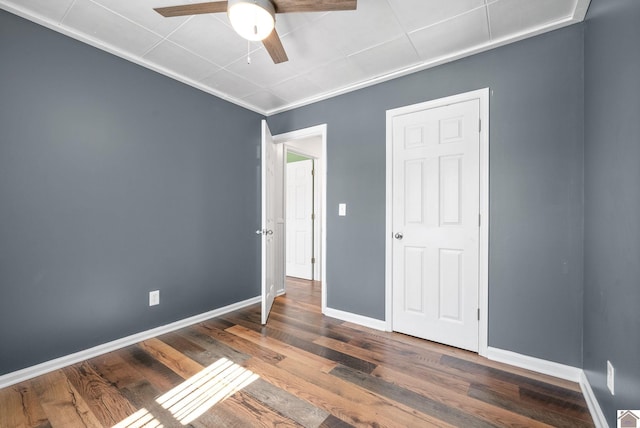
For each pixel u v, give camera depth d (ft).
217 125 9.98
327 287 9.99
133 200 7.76
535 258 6.48
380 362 6.74
